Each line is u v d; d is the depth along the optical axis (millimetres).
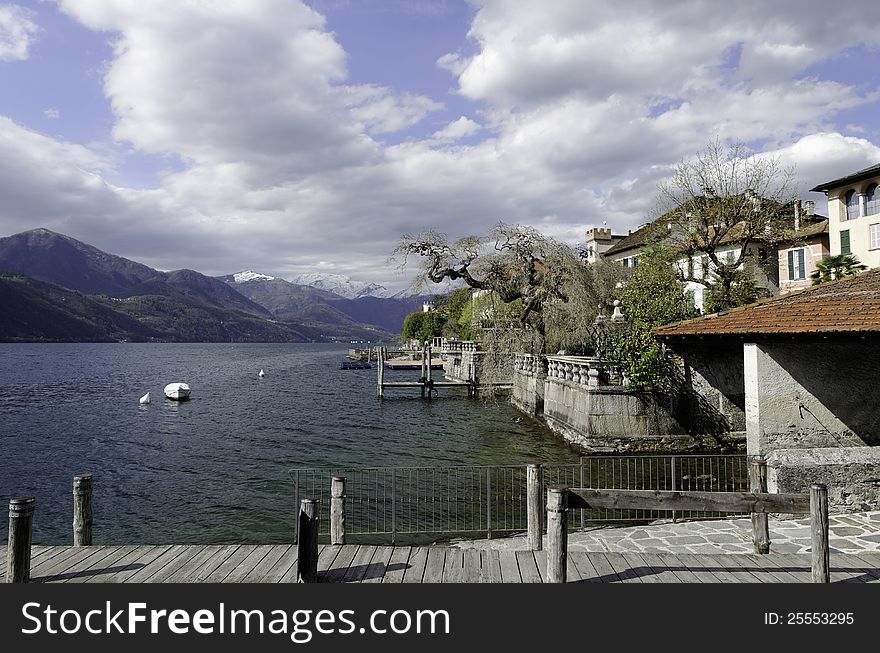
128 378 70062
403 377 71812
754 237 32656
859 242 34312
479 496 16484
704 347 22375
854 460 10008
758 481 7941
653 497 6551
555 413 27797
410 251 29781
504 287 30344
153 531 14672
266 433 30234
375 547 8047
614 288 29922
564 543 6625
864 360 12531
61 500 17875
